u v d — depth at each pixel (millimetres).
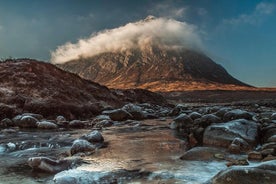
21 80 28078
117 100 36656
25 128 20984
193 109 37719
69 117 25953
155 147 13977
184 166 10312
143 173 9594
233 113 19234
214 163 10531
